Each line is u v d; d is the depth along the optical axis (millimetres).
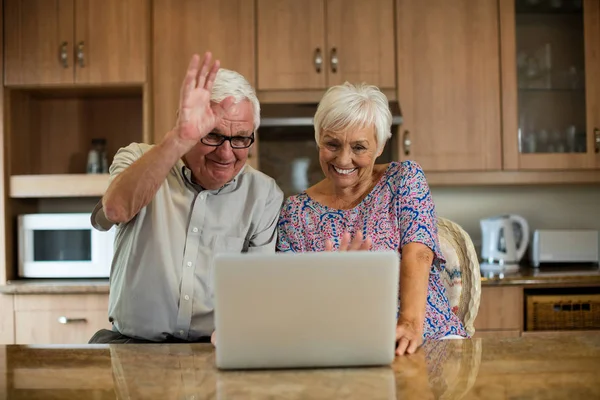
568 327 2939
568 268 3324
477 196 3705
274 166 3635
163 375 1016
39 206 3678
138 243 1689
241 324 1022
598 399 868
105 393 920
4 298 3109
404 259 1578
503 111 3303
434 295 1688
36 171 3639
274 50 3281
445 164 3299
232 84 1554
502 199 3705
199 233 1714
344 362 1046
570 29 3338
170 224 1708
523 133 3322
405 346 1166
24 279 3291
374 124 1658
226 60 3279
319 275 1016
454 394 898
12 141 3334
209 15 3281
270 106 3250
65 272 3232
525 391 906
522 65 3332
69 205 3689
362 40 3293
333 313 1026
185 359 1122
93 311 3080
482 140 3305
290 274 1012
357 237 1202
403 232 1649
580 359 1082
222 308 1018
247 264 1009
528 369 1022
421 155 3303
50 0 3271
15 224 3354
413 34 3299
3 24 3283
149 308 1681
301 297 1019
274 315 1021
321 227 1769
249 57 3277
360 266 1016
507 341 1239
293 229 1795
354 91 1666
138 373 1029
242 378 993
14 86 3291
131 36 3254
